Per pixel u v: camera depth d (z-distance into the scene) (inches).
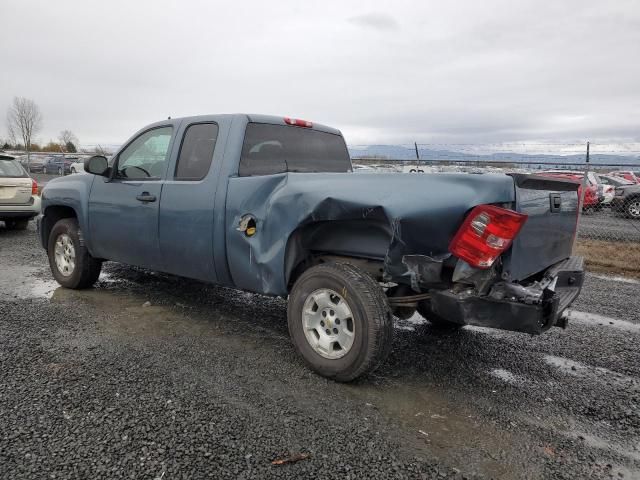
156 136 182.9
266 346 156.8
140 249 183.0
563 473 95.5
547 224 137.6
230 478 89.3
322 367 131.7
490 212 108.0
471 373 143.4
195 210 159.6
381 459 97.3
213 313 190.9
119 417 108.3
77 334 161.2
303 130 182.7
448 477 92.6
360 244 133.5
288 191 136.7
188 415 110.4
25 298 204.4
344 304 127.9
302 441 102.2
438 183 116.2
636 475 95.8
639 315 208.5
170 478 88.6
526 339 175.2
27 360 137.9
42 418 106.9
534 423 115.1
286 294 143.3
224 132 159.9
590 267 320.8
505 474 94.5
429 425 112.0
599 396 130.6
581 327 190.4
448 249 117.9
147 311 190.2
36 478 87.0
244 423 108.2
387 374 140.2
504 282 113.7
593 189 642.8
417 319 197.6
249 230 145.3
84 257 212.2
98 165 190.1
